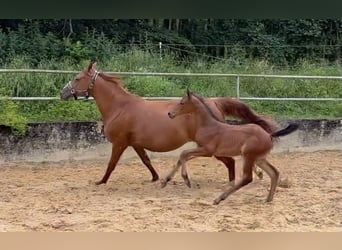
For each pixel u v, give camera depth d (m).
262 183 8.38
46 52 14.48
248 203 6.98
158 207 6.66
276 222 6.04
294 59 17.75
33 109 11.52
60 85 12.84
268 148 6.93
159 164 10.20
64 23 16.12
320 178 8.86
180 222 5.96
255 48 17.47
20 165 9.95
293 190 7.88
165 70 14.43
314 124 11.27
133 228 5.68
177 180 8.66
